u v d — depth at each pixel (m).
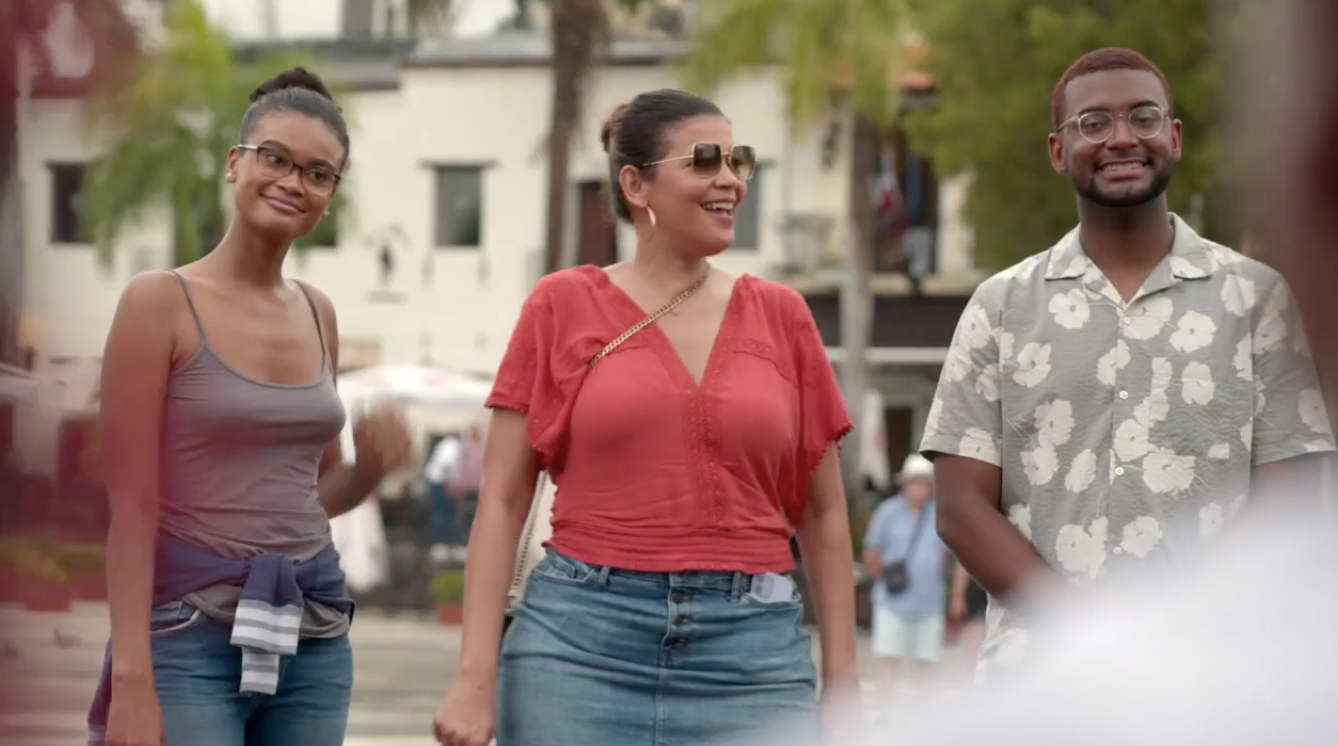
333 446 6.25
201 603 5.48
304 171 5.74
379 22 51.53
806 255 45.75
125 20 39.41
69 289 46.00
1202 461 5.15
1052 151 5.44
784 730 5.36
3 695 14.22
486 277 48.34
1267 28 3.72
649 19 48.50
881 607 16.84
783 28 37.44
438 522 36.34
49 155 43.72
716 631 5.29
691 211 5.45
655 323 5.43
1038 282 5.34
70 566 25.05
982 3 30.23
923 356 46.44
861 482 38.16
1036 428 5.27
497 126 48.28
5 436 24.09
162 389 5.52
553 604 5.35
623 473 5.32
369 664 21.14
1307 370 5.14
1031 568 5.18
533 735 5.35
